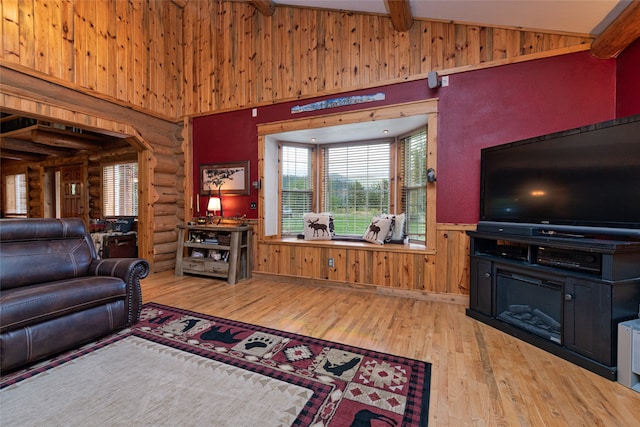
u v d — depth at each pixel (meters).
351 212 4.59
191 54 4.87
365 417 1.45
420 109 3.35
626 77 2.52
